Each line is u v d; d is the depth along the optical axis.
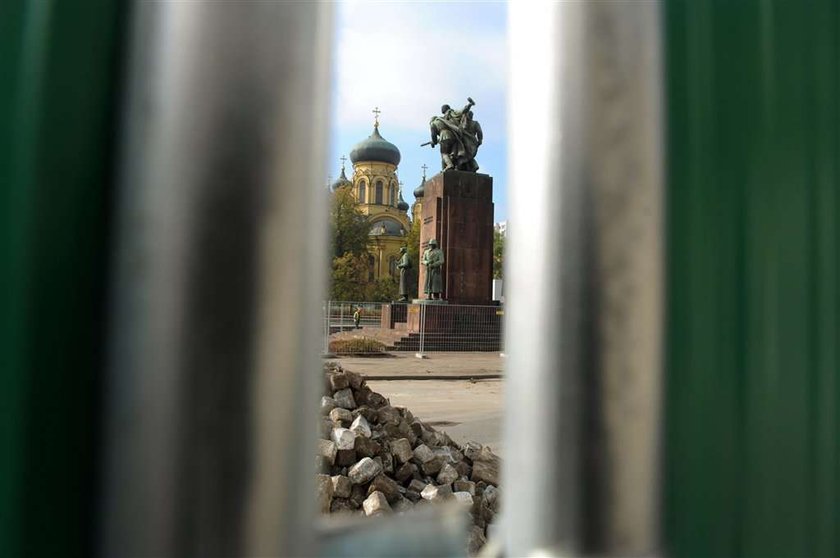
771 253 0.91
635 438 0.72
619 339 0.72
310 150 0.64
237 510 0.57
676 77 0.88
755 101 0.91
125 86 0.62
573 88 0.75
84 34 0.62
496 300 28.28
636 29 0.75
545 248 0.75
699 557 0.84
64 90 0.61
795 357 0.90
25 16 0.60
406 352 24.92
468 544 4.14
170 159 0.59
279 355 0.60
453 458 5.80
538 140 0.77
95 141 0.62
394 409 6.57
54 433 0.60
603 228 0.73
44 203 0.60
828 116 0.95
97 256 0.62
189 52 0.60
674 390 0.84
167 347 0.58
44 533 0.60
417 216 71.12
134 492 0.57
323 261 0.67
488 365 20.22
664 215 0.76
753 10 0.92
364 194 78.06
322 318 0.67
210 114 0.59
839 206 0.94
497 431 9.27
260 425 0.58
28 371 0.59
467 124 28.98
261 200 0.59
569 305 0.73
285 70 0.62
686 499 0.84
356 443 5.16
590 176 0.74
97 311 0.61
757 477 0.87
